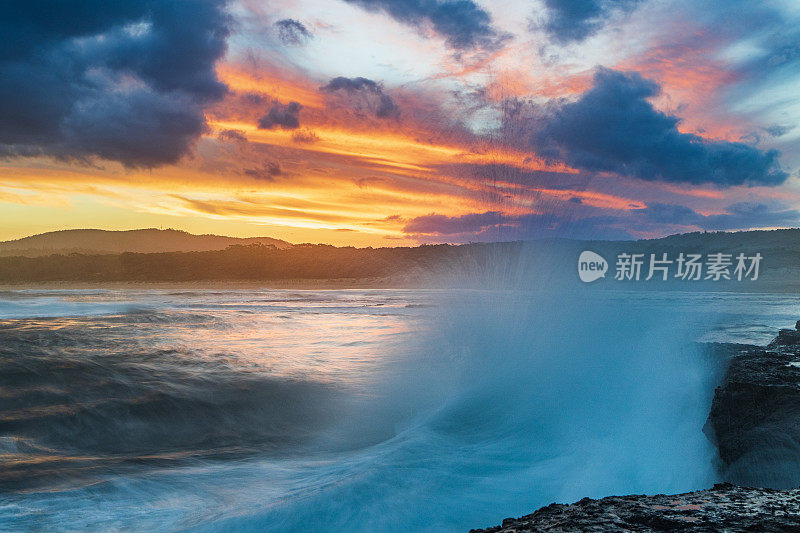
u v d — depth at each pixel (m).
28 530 4.53
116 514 4.92
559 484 5.21
